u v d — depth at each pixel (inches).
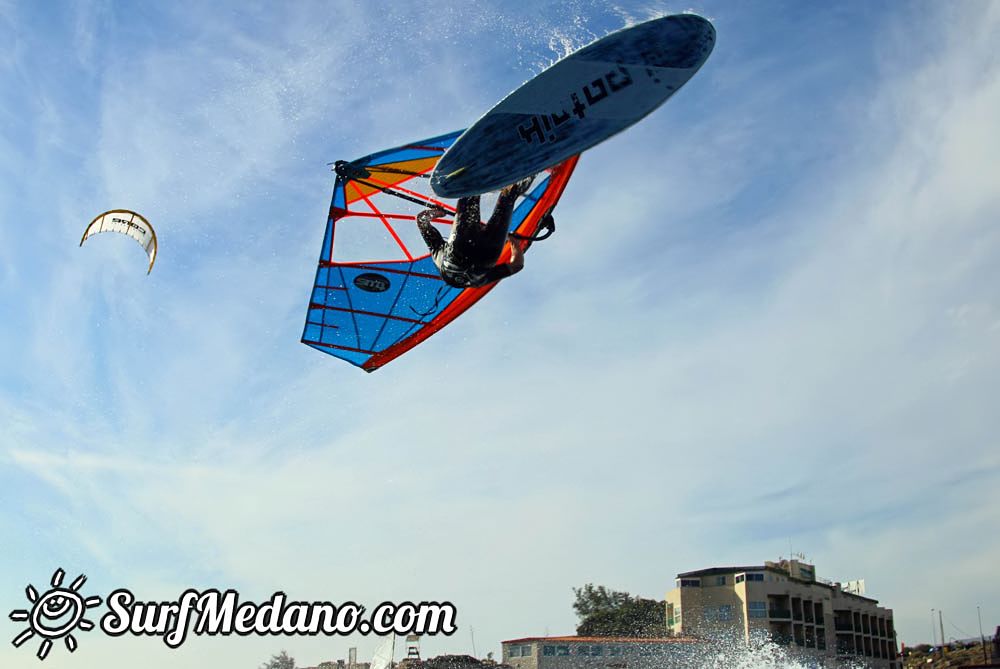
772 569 2257.6
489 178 367.9
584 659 1969.7
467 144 362.6
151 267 592.4
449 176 367.9
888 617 2539.4
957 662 2271.2
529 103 352.5
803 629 2197.3
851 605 2388.0
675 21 338.6
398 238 473.1
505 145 362.3
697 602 2226.9
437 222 468.4
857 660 2331.4
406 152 429.4
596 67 346.0
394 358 534.3
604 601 2261.3
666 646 2037.4
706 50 342.6
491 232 390.9
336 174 436.5
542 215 466.3
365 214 462.6
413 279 486.3
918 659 2464.3
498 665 1465.3
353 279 487.8
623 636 2122.3
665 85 348.2
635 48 342.6
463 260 397.4
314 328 519.2
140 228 587.8
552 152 362.6
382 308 504.1
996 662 2186.3
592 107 353.1
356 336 523.2
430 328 516.1
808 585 2281.0
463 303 501.4
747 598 2180.1
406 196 435.8
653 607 2300.7
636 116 354.0
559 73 347.9
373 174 442.3
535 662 1943.9
